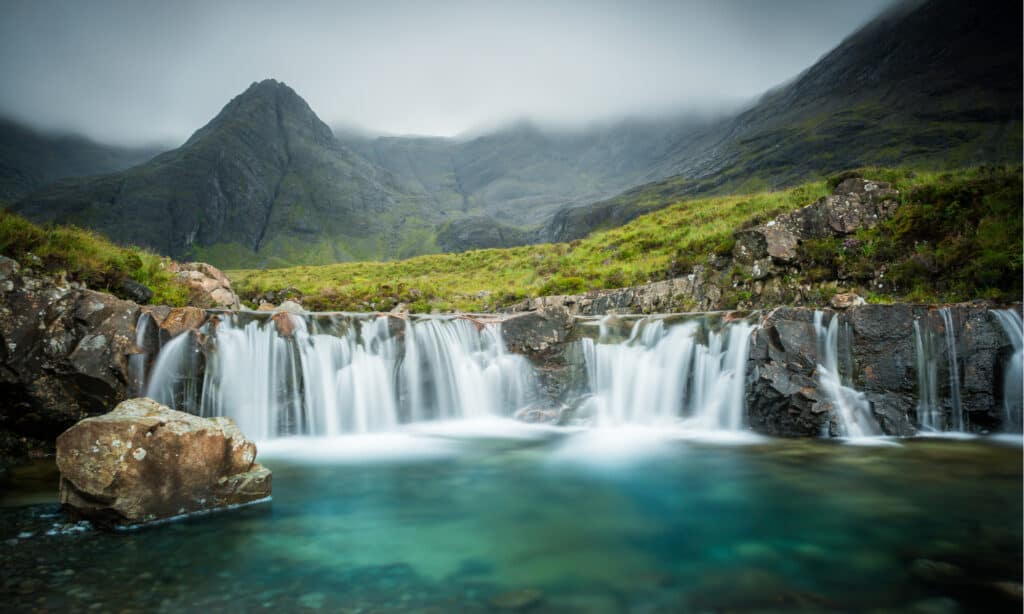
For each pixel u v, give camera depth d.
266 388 13.77
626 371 16.45
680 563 6.76
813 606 5.62
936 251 18.03
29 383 10.98
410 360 15.95
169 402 12.35
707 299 21.80
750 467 11.16
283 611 5.39
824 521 8.23
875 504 8.95
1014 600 5.74
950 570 6.51
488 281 37.50
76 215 184.62
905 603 5.69
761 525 8.07
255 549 6.98
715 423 14.98
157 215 196.25
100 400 11.57
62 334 11.37
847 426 13.25
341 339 14.98
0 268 11.27
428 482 10.30
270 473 9.05
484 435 14.53
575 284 27.83
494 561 6.79
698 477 10.51
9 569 6.16
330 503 8.95
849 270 19.31
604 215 141.38
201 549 6.89
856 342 14.03
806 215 21.28
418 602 5.65
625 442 13.66
